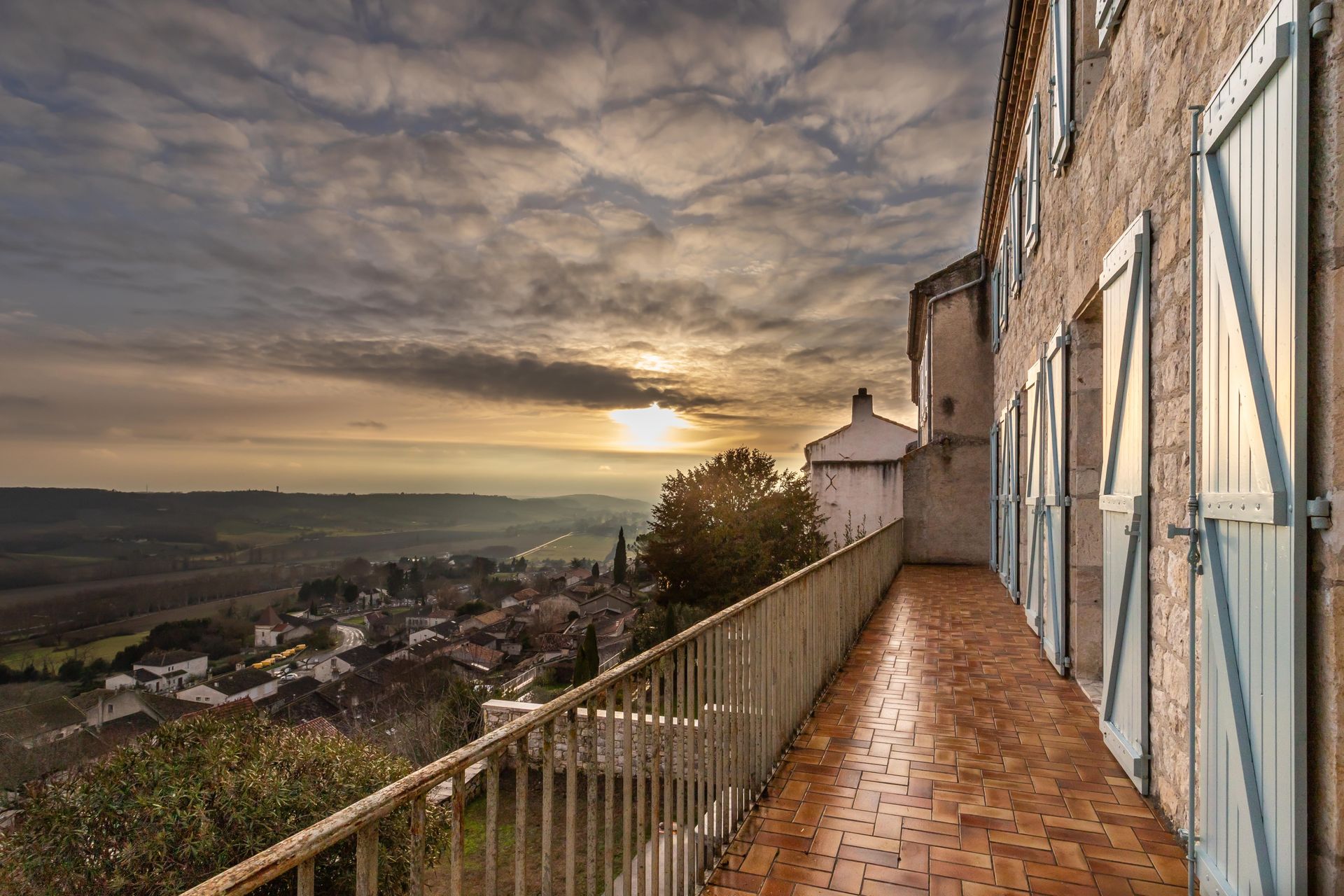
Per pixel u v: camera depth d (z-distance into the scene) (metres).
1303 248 1.84
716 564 25.91
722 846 2.98
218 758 5.63
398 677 30.92
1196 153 2.60
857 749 4.09
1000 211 10.47
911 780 3.65
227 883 0.92
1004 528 10.16
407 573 105.25
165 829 5.20
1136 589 3.42
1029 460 7.24
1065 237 5.37
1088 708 4.76
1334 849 1.75
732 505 27.22
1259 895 2.04
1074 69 5.08
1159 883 2.69
